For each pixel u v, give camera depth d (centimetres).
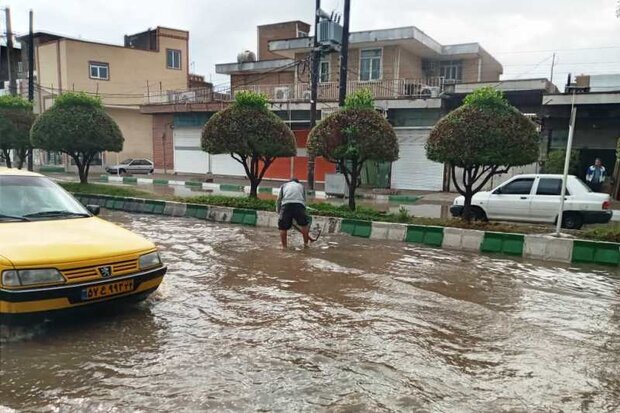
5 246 447
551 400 365
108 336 471
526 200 1200
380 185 2439
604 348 470
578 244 866
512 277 747
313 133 1241
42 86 3859
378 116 1206
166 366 408
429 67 2838
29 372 393
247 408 343
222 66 3200
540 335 501
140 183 2628
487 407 352
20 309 427
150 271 516
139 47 4272
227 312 551
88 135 1695
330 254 892
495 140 1010
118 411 337
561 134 2094
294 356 434
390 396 365
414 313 561
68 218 561
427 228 1016
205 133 1366
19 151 2306
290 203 948
